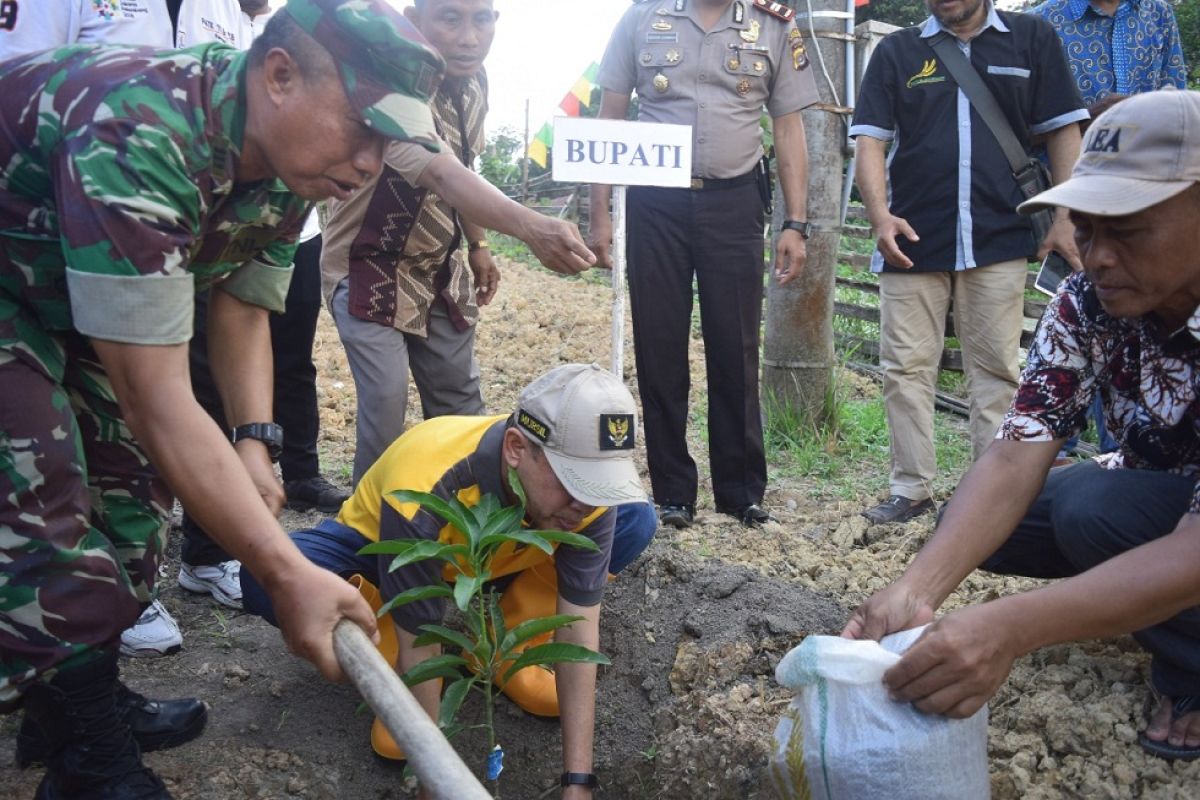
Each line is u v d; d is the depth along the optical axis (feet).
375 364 11.08
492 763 7.74
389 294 11.02
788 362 16.56
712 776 9.03
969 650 6.12
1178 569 6.10
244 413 8.13
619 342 12.80
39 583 6.39
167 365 5.86
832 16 15.90
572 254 8.95
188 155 5.99
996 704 8.42
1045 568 8.79
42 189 6.19
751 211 12.62
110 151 5.68
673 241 12.53
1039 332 7.85
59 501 6.50
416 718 5.32
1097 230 6.57
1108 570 6.21
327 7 5.80
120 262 5.63
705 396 19.39
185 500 5.98
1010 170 12.46
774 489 14.62
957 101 12.59
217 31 11.37
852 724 6.43
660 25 12.71
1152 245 6.40
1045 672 8.54
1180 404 7.31
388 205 10.76
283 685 10.30
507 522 7.43
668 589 11.16
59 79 6.01
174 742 9.18
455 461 8.32
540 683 10.07
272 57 5.96
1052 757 7.79
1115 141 6.48
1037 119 12.56
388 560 8.17
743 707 9.31
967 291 12.76
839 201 16.29
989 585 10.25
